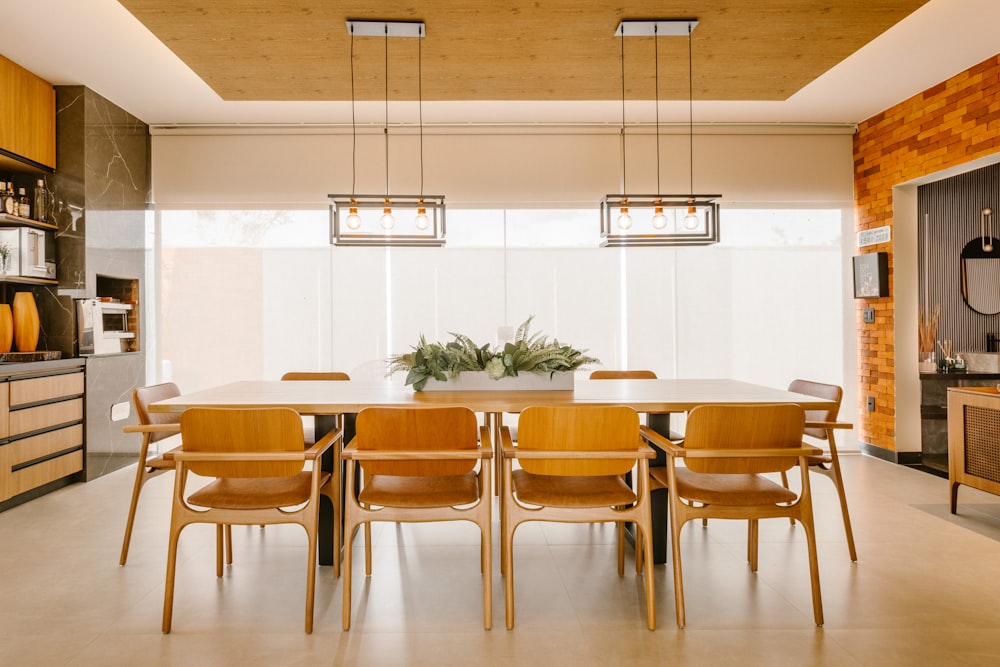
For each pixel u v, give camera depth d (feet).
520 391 10.14
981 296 16.81
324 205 17.22
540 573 8.89
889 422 16.29
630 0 9.28
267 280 17.39
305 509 7.22
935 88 14.57
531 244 17.60
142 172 16.70
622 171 17.34
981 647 6.75
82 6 10.82
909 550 9.73
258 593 8.18
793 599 7.97
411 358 10.46
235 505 7.21
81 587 8.34
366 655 6.60
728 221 17.74
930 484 13.87
